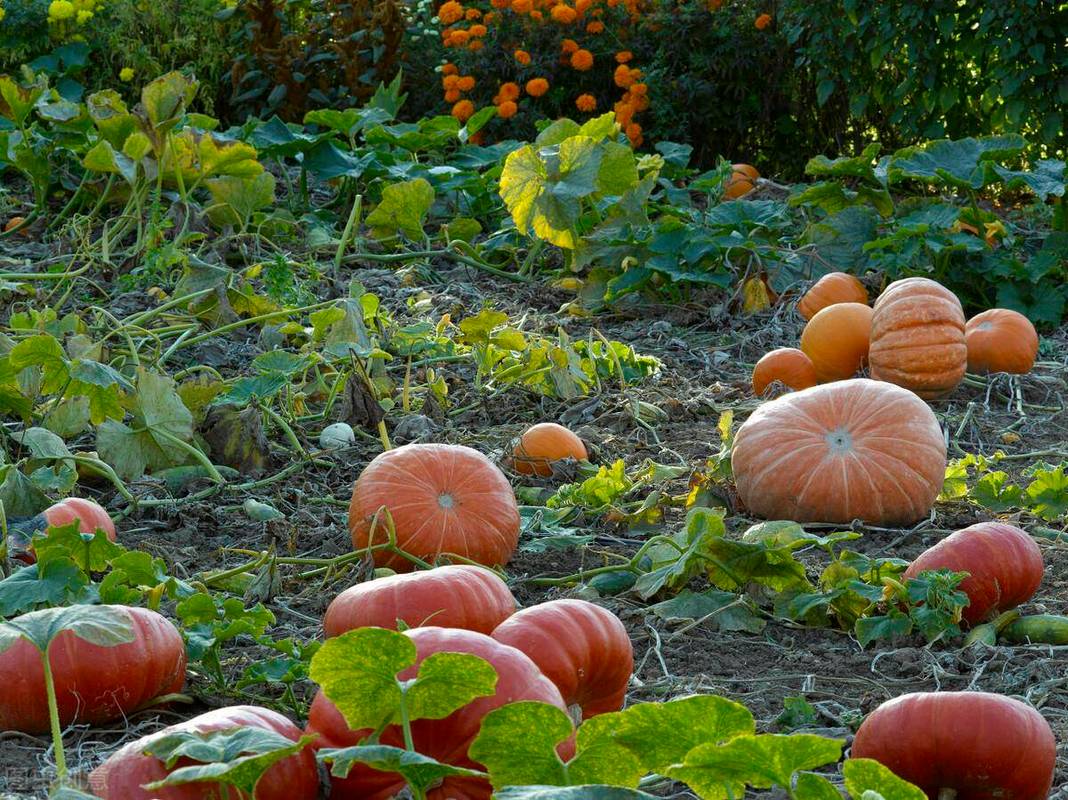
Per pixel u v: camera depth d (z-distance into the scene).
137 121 8.11
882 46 10.85
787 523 4.17
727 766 2.08
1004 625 3.82
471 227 9.34
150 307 7.43
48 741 3.06
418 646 2.55
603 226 8.69
